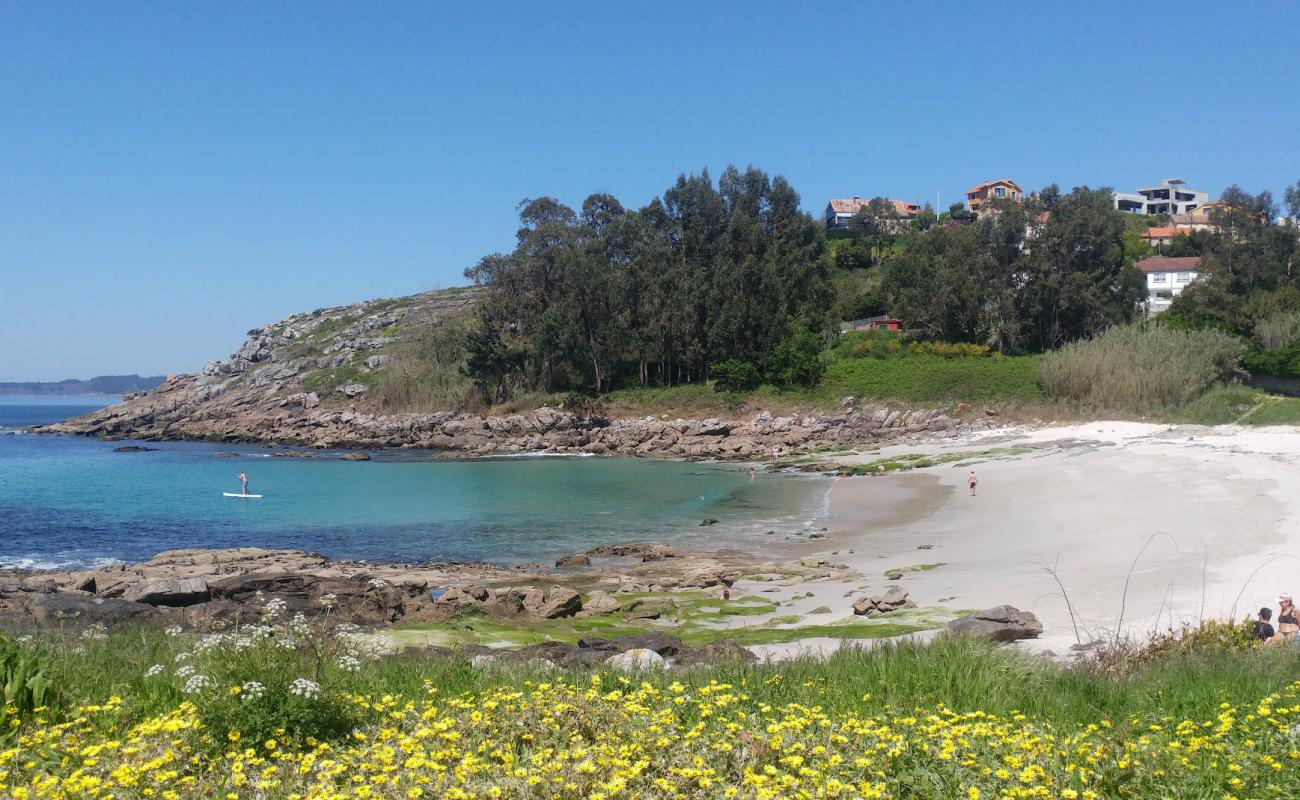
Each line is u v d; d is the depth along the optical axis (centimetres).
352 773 570
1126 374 5956
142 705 748
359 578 2344
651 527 3381
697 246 8475
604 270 7988
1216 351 6078
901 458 5081
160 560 2648
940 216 14538
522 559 2855
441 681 902
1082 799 561
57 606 1569
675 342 7719
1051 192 7969
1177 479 3259
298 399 8644
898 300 8044
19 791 523
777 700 833
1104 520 2678
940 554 2500
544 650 1284
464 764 550
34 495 4403
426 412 7850
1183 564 1953
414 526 3472
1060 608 1683
